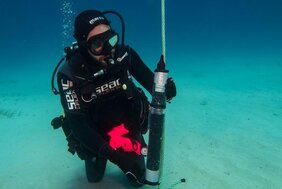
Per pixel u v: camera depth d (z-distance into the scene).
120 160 2.20
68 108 2.27
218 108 5.52
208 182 3.02
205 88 7.26
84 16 2.17
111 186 3.06
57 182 3.20
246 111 5.25
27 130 4.90
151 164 1.97
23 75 11.96
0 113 6.01
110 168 3.43
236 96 6.34
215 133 4.29
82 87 2.30
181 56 15.74
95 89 2.32
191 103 5.95
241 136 4.15
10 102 7.01
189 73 9.75
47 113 5.86
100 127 2.52
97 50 2.17
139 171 2.21
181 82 8.18
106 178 3.22
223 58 13.62
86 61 2.29
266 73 8.84
